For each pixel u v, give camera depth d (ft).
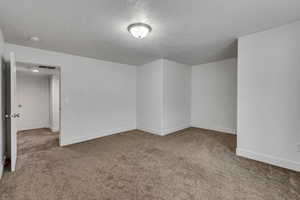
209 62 14.78
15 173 6.86
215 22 6.64
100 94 13.08
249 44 8.00
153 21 6.49
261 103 7.75
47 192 5.52
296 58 6.72
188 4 5.28
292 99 6.88
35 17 6.08
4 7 5.35
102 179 6.37
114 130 14.11
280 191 5.49
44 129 16.96
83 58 12.02
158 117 13.51
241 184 5.95
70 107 11.34
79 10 5.61
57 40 8.54
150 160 8.23
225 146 10.38
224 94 14.12
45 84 18.19
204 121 15.70
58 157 8.67
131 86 15.48
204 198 5.19
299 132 6.73
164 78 13.25
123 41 8.80
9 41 8.59
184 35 8.01
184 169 7.20
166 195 5.35
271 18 6.33
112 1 5.09
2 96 7.61
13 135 7.12
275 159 7.38
